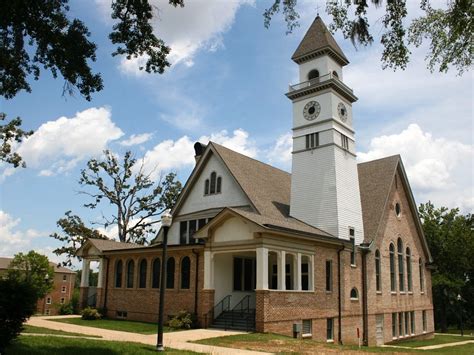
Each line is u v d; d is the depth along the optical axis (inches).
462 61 569.9
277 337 840.3
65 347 565.3
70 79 607.8
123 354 550.6
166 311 1098.7
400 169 1605.6
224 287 1060.5
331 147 1268.5
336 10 518.9
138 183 2021.4
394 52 520.1
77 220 1927.9
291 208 1314.0
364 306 1261.1
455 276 2316.7
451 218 2400.3
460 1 515.5
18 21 555.5
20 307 488.7
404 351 901.2
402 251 1546.5
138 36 599.8
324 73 1322.6
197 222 1293.1
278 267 964.0
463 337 1841.8
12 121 1278.3
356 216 1309.1
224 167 1259.8
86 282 1395.2
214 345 725.9
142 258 1211.2
